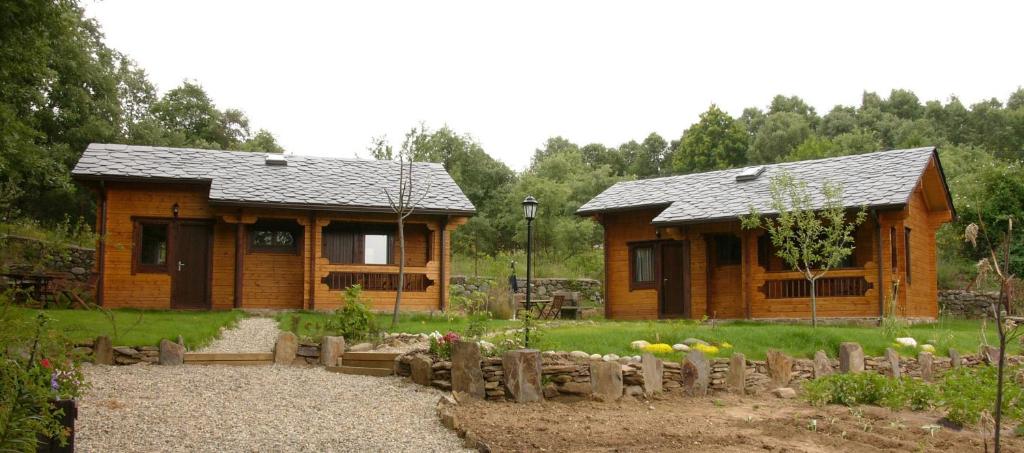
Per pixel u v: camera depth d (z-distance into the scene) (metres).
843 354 13.27
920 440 9.10
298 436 7.96
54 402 5.62
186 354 12.40
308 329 15.47
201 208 21.83
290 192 21.52
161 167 21.73
